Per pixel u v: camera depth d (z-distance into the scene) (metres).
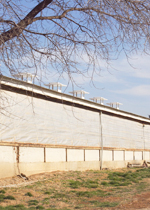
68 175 19.11
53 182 16.05
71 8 7.73
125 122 32.62
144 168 29.56
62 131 21.14
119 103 30.72
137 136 35.41
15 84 15.53
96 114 26.53
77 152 23.05
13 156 16.44
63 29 7.82
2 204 10.40
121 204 10.95
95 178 19.34
